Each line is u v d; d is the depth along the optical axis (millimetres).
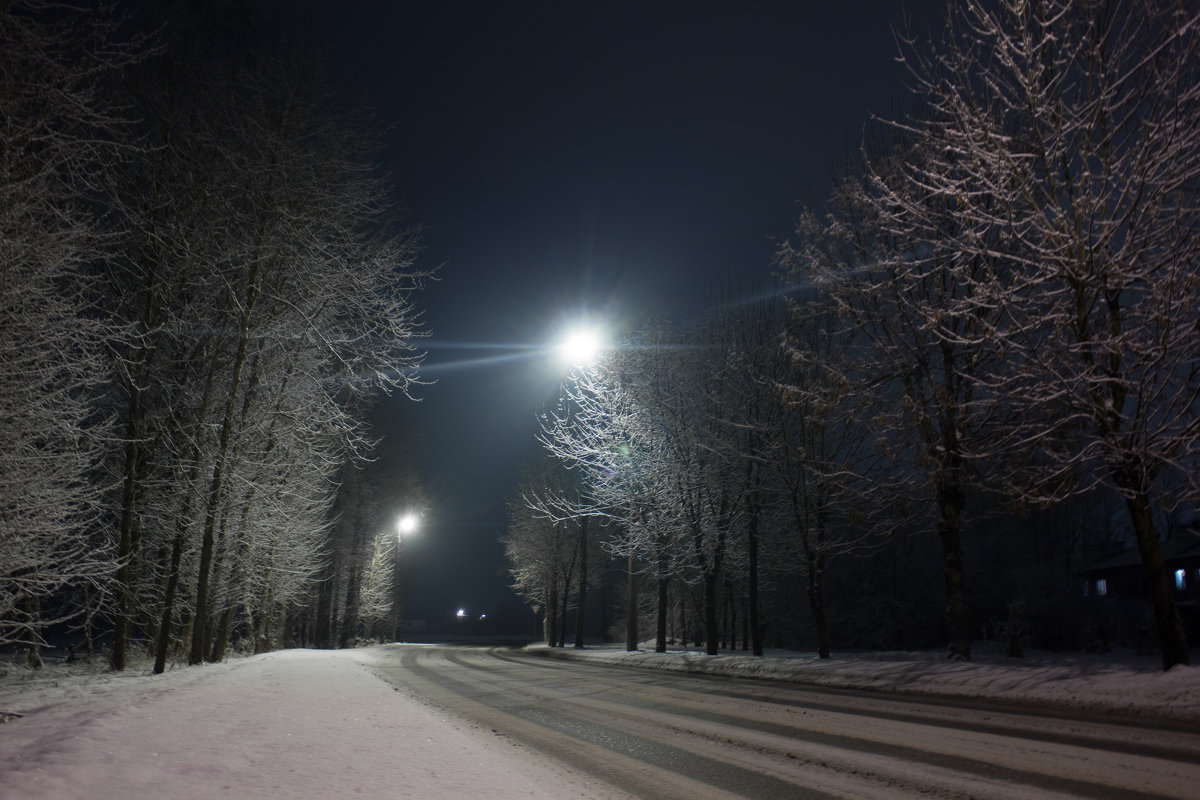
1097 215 13242
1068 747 7965
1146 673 12594
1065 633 29969
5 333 10469
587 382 29703
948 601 18297
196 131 17672
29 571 11828
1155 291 12414
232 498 20375
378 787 5559
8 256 10328
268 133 17609
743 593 39906
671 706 12250
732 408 26828
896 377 18578
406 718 9680
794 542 26453
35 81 10453
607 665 27844
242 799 4980
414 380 20047
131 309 17578
